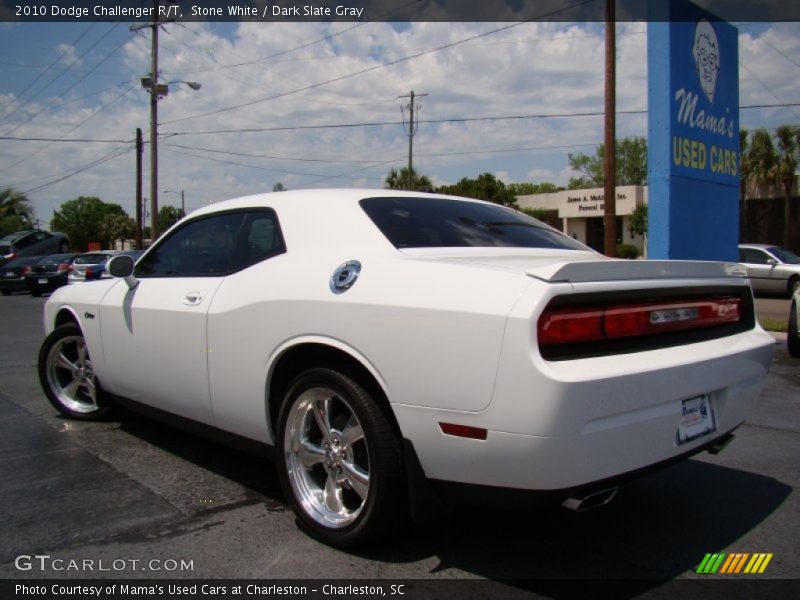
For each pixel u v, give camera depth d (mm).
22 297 21359
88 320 4430
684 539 3029
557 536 3045
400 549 2883
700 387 2678
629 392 2365
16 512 3240
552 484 2285
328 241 3109
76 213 85250
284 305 2973
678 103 10367
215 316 3318
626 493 3623
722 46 11602
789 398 5938
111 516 3195
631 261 2588
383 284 2666
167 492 3512
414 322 2494
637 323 2549
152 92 25312
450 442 2414
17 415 5125
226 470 3861
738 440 4629
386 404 2688
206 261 3697
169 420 3908
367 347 2625
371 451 2648
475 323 2338
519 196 43750
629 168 61031
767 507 3422
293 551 2848
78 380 4836
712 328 2996
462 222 3418
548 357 2277
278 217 3385
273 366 3049
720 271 3016
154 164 25578
